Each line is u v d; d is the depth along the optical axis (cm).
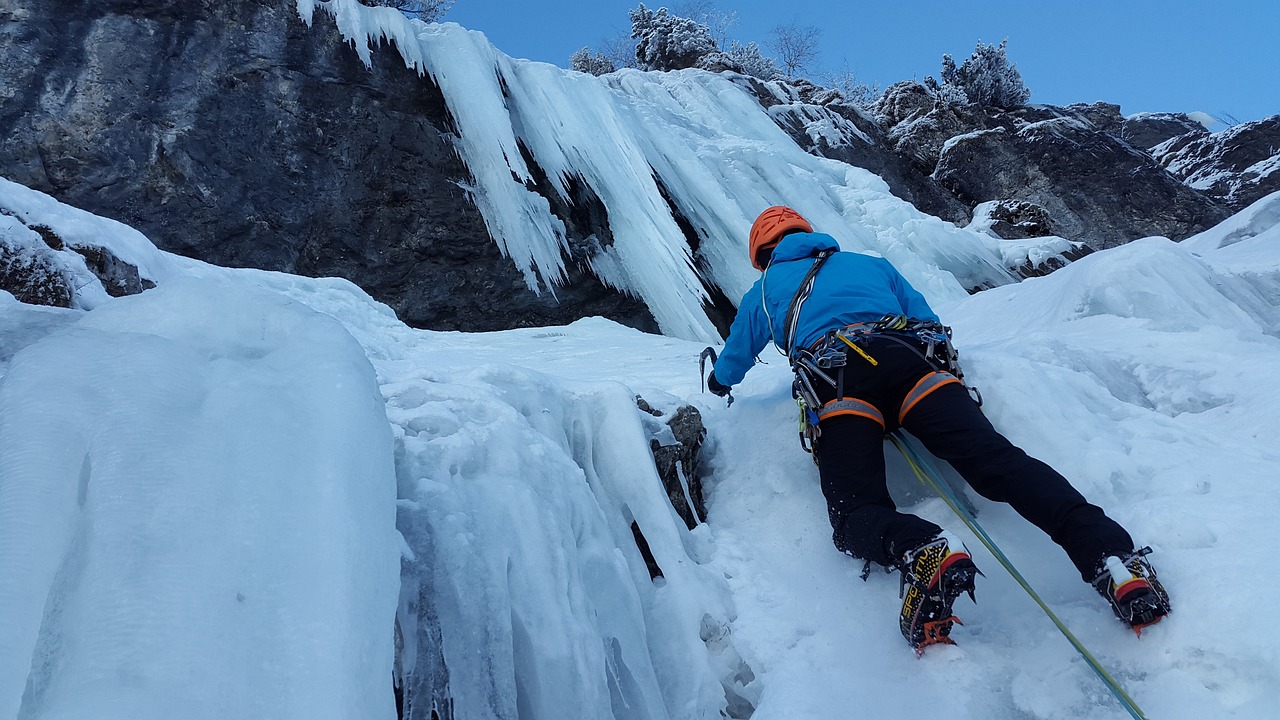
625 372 351
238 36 605
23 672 92
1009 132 1320
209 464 111
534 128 698
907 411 214
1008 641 181
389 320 450
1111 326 339
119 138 557
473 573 155
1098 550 172
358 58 631
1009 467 194
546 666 150
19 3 561
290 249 584
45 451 107
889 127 1373
